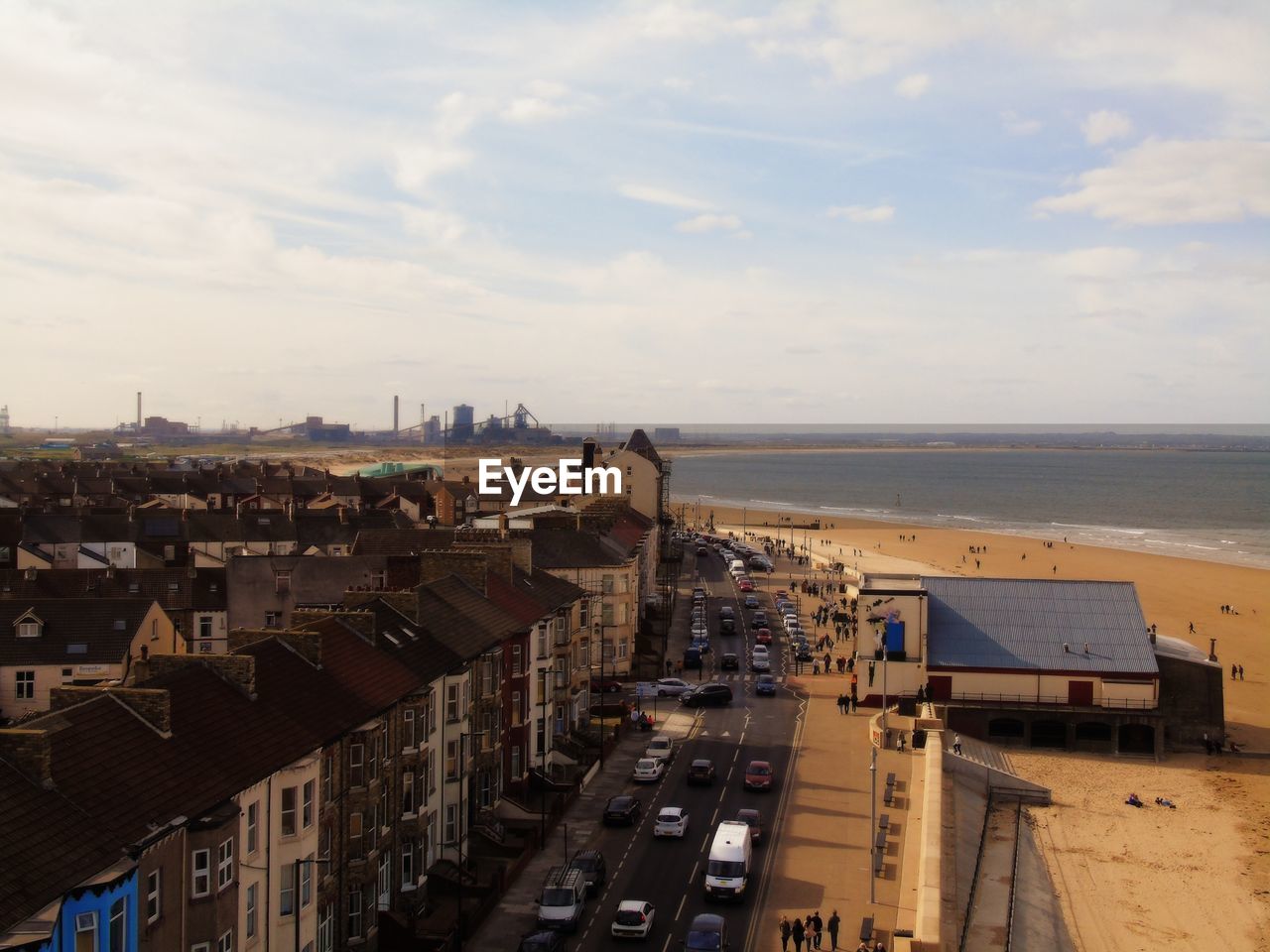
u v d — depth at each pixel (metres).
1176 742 111.62
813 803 85.62
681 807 83.06
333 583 99.62
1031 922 71.31
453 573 87.38
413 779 65.44
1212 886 79.38
